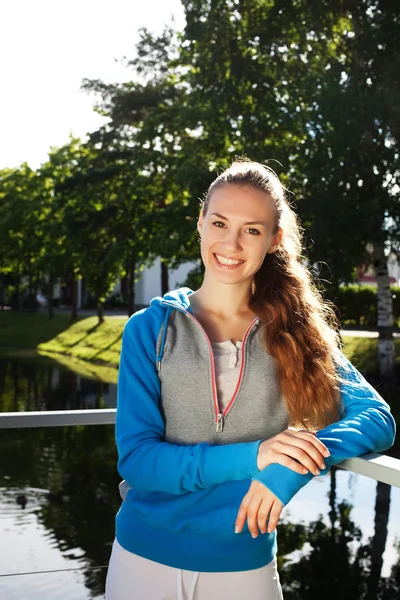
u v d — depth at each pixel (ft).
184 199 65.67
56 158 113.50
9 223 124.98
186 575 5.33
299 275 6.15
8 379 69.51
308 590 11.98
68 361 89.51
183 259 69.31
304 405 5.60
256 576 5.40
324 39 53.83
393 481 4.88
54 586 9.41
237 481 5.32
